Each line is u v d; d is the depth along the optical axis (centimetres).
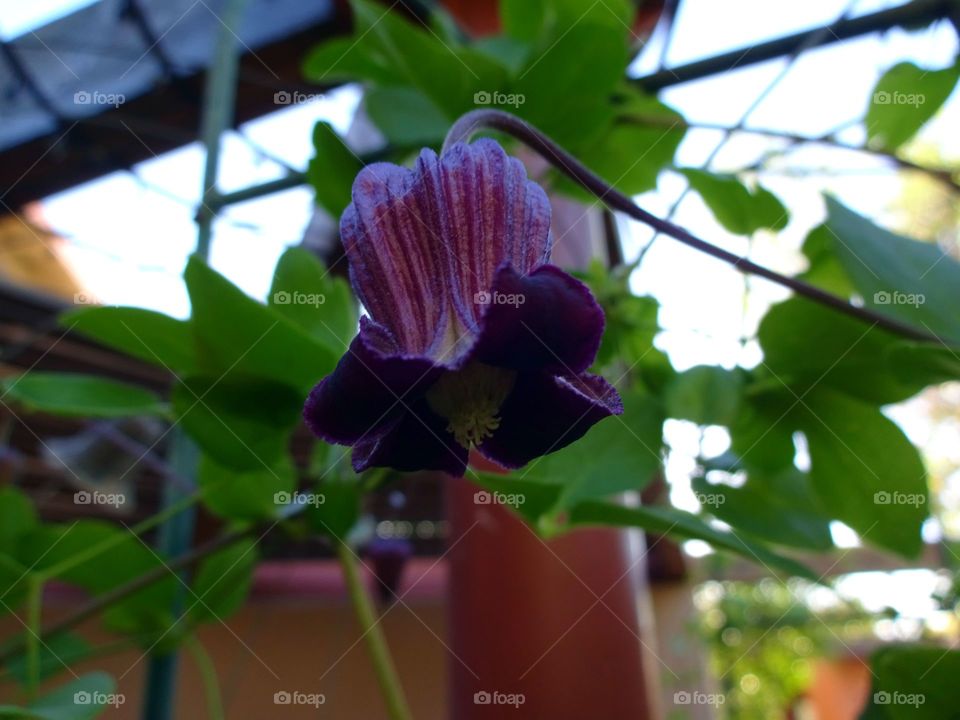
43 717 7
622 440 9
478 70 10
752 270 8
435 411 6
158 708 12
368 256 7
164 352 8
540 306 6
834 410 10
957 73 11
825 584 8
